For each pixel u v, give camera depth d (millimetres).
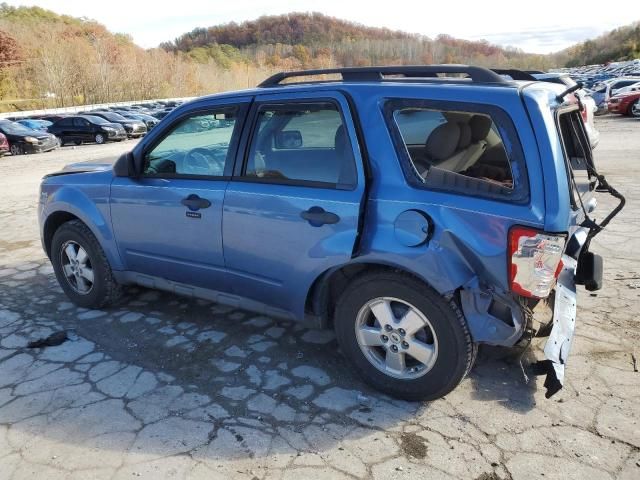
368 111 2789
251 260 3203
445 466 2381
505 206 2438
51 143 22750
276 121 3104
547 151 2387
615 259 4973
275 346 3551
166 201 3510
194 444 2566
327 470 2377
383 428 2660
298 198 2928
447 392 2758
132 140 29156
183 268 3590
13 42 79688
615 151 12156
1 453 2537
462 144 2908
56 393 3037
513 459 2410
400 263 2635
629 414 2701
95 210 3938
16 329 3914
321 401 2906
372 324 2957
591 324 3672
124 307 4273
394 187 2689
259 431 2656
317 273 2928
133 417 2793
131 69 80875
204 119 3422
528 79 3373
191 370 3268
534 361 3203
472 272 2531
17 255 5996
